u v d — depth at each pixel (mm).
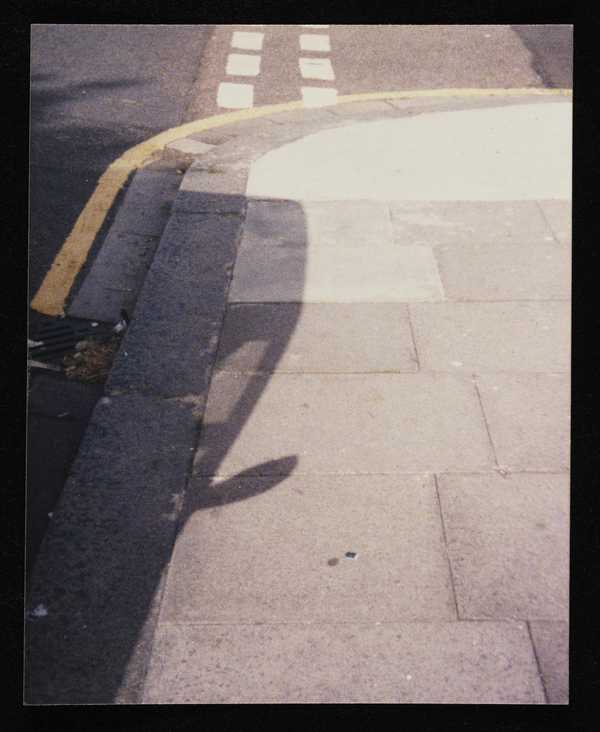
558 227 5840
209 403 4121
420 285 5125
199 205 6086
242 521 3459
